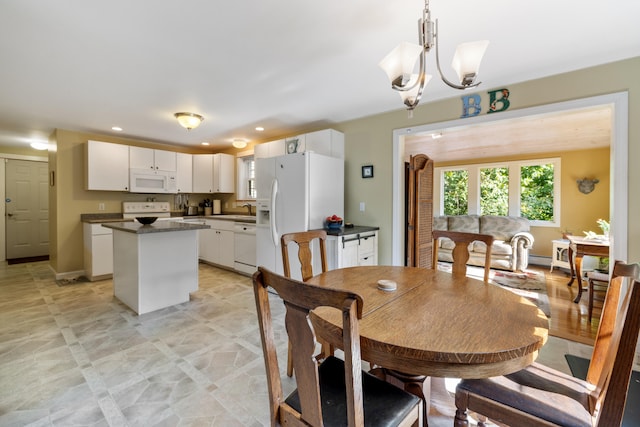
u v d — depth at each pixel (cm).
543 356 205
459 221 565
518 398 102
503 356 88
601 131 377
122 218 468
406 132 317
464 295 138
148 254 282
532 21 168
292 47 197
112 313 282
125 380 178
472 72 136
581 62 216
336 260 292
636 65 206
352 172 363
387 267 197
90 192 439
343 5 155
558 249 443
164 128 407
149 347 218
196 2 152
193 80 249
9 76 238
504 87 256
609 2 152
